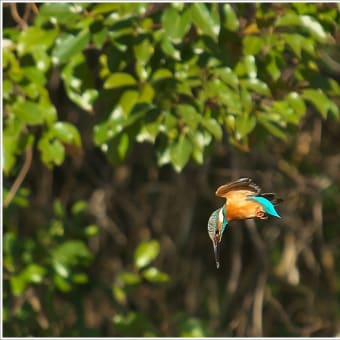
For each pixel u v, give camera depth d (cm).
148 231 1484
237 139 877
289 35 846
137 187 1472
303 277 1556
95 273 1445
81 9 817
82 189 1450
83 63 851
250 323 1482
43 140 868
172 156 823
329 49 1135
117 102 843
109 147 841
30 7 945
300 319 1548
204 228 1514
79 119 1360
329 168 1451
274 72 852
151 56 832
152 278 1112
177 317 1265
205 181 1454
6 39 879
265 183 1415
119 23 822
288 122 887
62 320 1188
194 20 791
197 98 830
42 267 1061
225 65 831
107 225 1445
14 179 1198
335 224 1534
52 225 1124
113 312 1407
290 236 1514
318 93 865
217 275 1538
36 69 856
